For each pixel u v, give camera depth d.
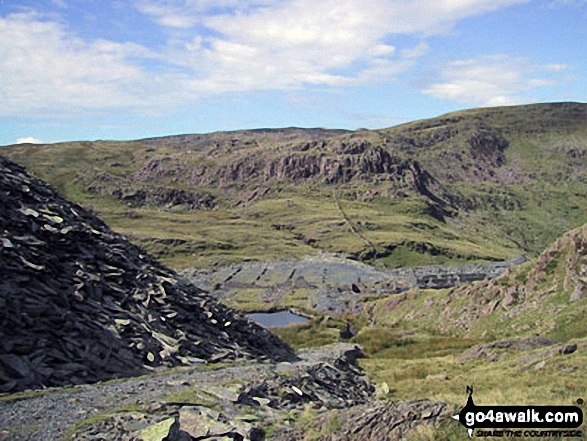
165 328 31.62
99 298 29.36
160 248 196.50
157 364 27.19
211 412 18.94
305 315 100.94
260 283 143.12
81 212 38.72
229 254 197.12
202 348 32.28
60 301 26.17
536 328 50.38
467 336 58.28
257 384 23.95
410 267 195.00
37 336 23.45
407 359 49.50
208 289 133.12
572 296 51.09
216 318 38.06
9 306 23.33
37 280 26.28
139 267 36.91
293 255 199.25
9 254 26.14
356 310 101.56
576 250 56.03
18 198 32.44
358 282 145.25
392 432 16.67
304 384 27.89
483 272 175.88
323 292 127.12
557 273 56.97
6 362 21.28
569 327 45.56
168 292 35.94
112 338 26.53
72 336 24.83
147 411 18.75
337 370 35.03
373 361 47.50
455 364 40.91
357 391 32.47
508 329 53.88
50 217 32.59
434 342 57.38
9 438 16.11
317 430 17.56
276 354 40.44
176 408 19.36
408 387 33.28
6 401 19.22
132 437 15.88
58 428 17.06
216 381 25.16
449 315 66.38
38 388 21.06
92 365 24.08
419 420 17.02
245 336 39.53
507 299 59.62
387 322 77.81
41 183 37.38
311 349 50.53
